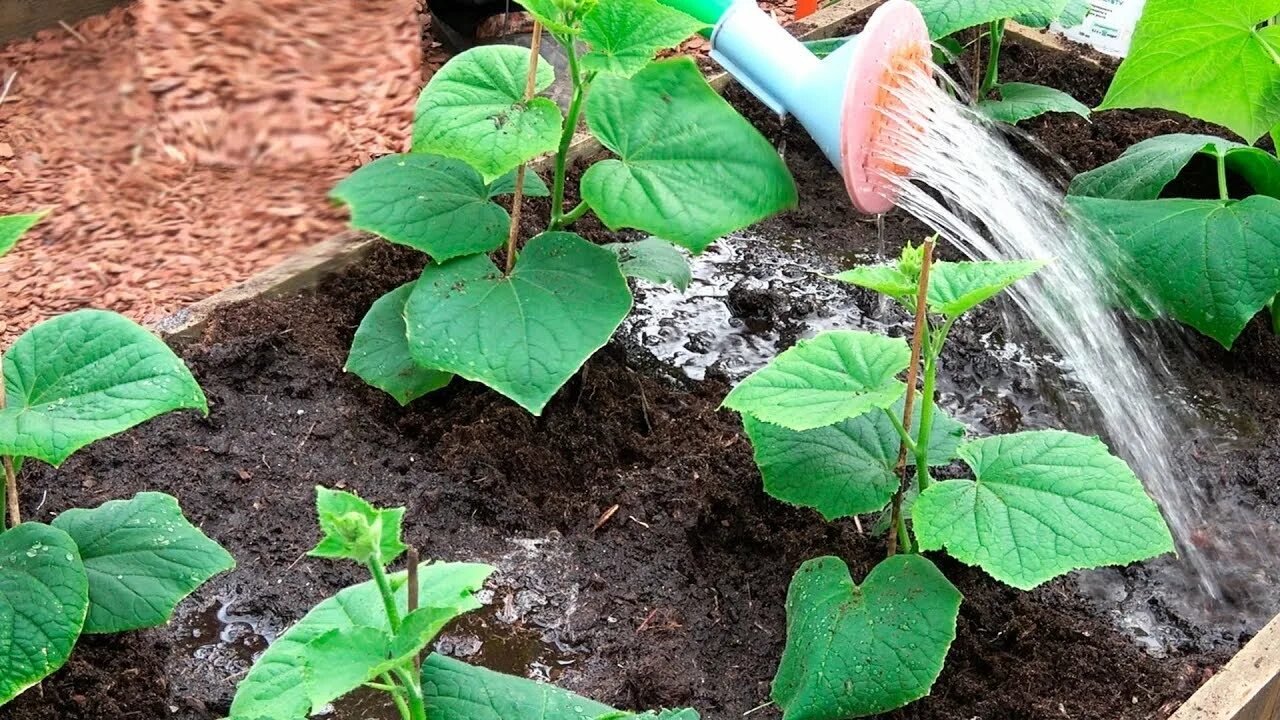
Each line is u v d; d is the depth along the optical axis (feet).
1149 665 5.62
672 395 6.16
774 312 6.45
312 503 5.82
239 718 4.85
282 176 6.83
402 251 6.36
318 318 6.21
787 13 7.75
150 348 5.28
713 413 6.11
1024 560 5.25
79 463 5.84
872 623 5.40
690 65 5.79
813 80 5.78
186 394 5.25
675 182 5.70
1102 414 6.22
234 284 6.53
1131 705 5.54
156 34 7.02
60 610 5.17
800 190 6.88
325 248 6.33
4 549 5.23
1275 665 5.52
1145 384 6.30
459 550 5.77
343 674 4.71
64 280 6.62
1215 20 6.12
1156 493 6.02
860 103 5.74
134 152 6.91
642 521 5.84
